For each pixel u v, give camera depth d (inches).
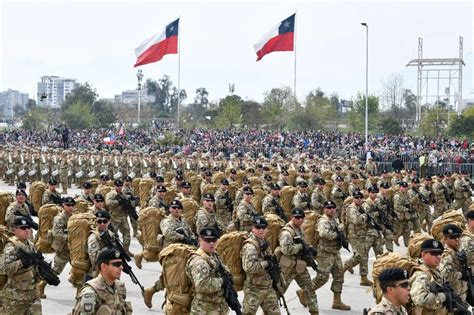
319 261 594.2
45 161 1699.1
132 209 796.0
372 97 3799.2
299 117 3735.2
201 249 414.6
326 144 2682.1
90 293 324.8
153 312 586.9
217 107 5305.1
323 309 614.2
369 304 634.2
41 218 652.7
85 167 1716.3
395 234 906.1
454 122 3189.0
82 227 530.0
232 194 984.9
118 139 3019.2
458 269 418.3
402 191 917.8
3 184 1795.0
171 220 614.5
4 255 427.2
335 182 1133.1
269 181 1138.0
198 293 408.5
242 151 2556.6
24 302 435.5
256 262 463.5
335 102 5364.2
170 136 2610.7
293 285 708.7
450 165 1964.8
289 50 1920.5
